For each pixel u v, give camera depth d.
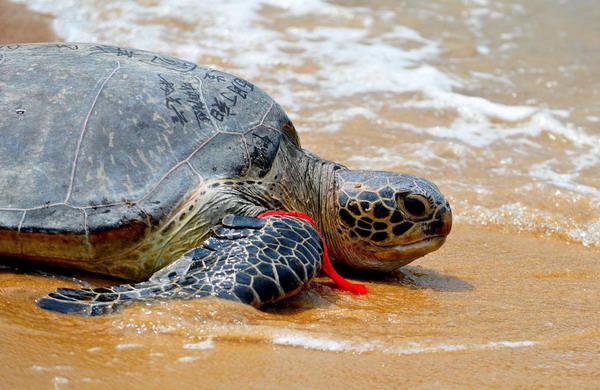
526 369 8.27
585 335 9.49
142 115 10.82
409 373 7.97
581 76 24.16
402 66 23.81
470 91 22.48
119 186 10.19
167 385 7.25
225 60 23.11
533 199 16.09
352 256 11.99
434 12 29.38
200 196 10.30
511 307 10.59
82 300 8.91
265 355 8.10
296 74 22.72
